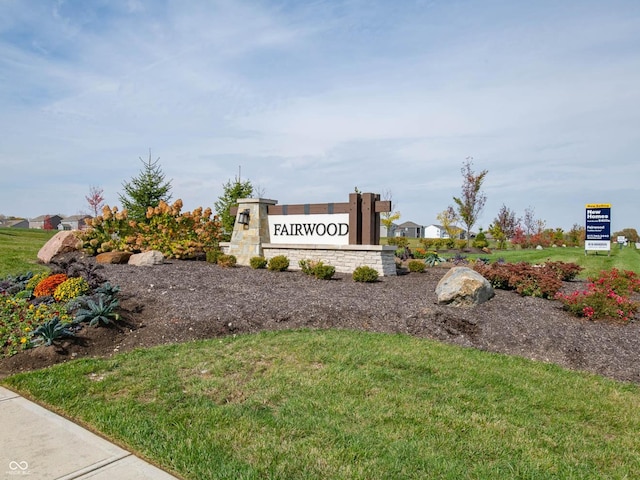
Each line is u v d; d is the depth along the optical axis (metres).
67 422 4.45
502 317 8.71
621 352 7.38
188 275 11.78
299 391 5.11
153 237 15.88
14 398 5.07
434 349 6.88
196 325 7.62
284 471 3.60
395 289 11.09
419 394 5.17
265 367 5.86
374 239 13.94
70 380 5.47
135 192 23.73
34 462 3.69
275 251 15.20
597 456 4.12
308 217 14.71
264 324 7.93
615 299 9.29
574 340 7.74
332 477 3.54
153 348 6.69
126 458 3.79
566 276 15.18
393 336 7.52
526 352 7.33
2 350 6.63
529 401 5.22
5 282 10.51
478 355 6.82
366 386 5.29
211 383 5.27
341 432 4.21
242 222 15.61
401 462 3.78
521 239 42.09
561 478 3.70
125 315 7.91
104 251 15.18
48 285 9.41
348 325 8.12
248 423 4.35
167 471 3.64
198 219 17.00
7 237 25.86
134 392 5.07
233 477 3.52
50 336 6.68
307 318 8.25
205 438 4.08
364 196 13.77
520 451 4.08
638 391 5.85
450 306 9.31
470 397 5.16
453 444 4.11
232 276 12.14
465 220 33.38
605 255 25.47
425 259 19.00
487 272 11.68
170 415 4.50
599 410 5.12
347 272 13.73
